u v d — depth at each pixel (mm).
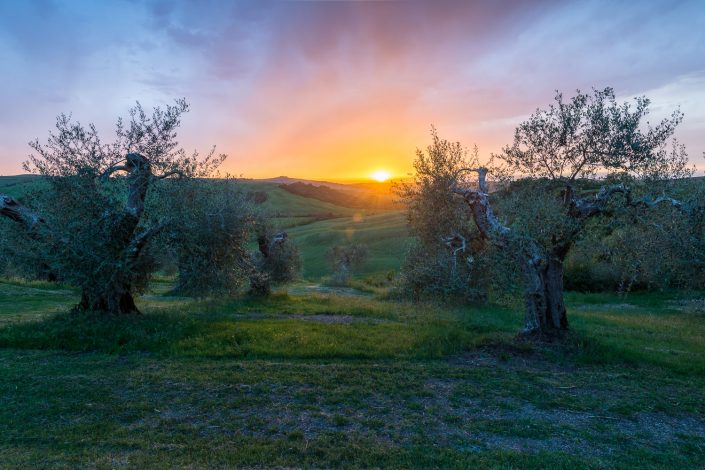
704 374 10609
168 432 6707
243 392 8469
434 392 8766
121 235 13062
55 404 7637
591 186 12273
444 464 5910
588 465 5984
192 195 14219
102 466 5586
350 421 7293
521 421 7508
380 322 16484
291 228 96688
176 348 11211
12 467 5488
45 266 12961
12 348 11148
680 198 11094
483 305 18781
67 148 13133
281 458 5965
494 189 13109
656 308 25875
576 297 30562
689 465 6148
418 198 14992
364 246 56750
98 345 11383
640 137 11305
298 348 11578
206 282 14406
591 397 8758
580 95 11906
